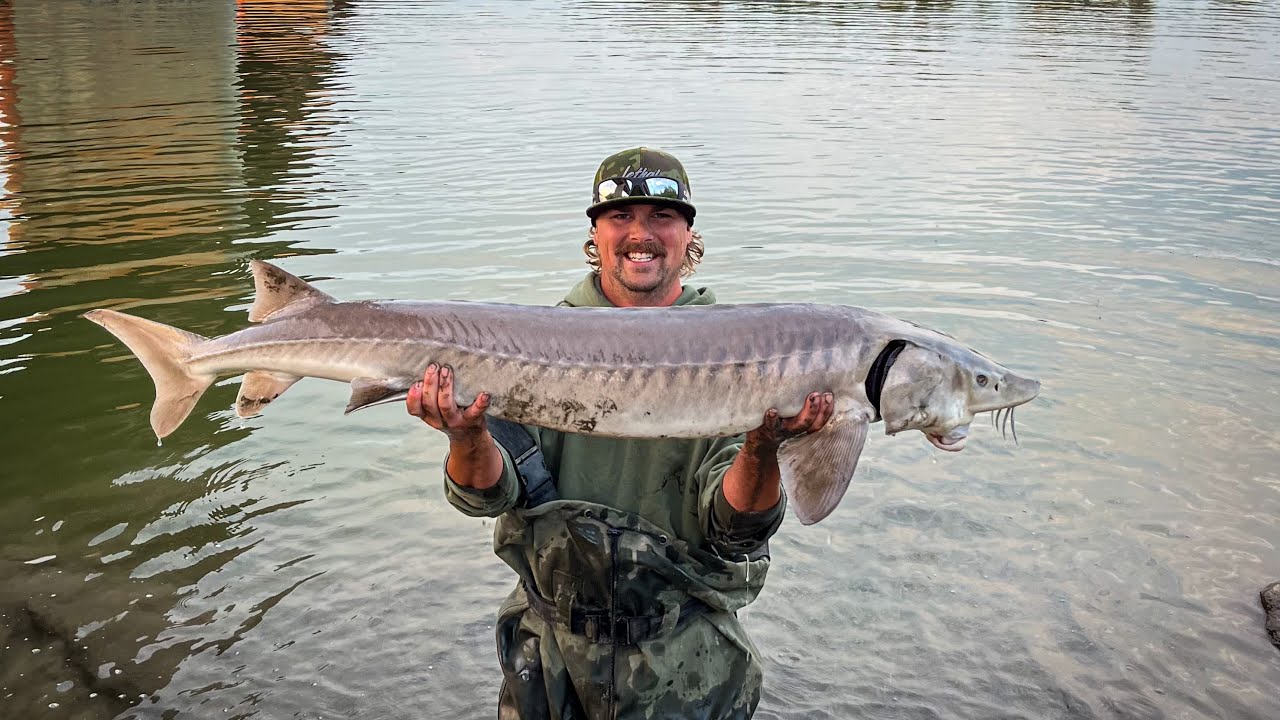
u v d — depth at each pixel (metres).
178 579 2.99
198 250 5.58
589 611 2.09
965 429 2.00
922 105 9.67
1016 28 15.81
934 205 6.37
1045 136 8.38
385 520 3.26
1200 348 4.31
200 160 7.57
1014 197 6.56
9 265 5.39
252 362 2.09
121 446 3.64
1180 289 4.97
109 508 3.29
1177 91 10.52
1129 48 13.73
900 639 2.77
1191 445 3.59
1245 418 3.76
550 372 1.97
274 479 3.47
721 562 2.11
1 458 3.54
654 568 2.05
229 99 9.85
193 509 3.29
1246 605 2.87
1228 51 13.52
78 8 13.41
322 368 2.05
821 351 1.95
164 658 2.71
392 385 2.00
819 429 1.95
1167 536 3.14
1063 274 5.16
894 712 2.54
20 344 4.42
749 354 1.96
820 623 2.83
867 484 3.43
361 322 2.04
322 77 11.10
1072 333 4.44
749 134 8.34
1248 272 5.21
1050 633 2.78
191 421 3.85
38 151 7.85
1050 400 3.88
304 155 7.70
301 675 2.67
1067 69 11.93
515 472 2.06
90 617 2.84
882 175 7.09
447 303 2.05
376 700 2.59
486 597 2.95
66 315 4.72
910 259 5.36
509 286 4.89
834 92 10.27
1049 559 3.05
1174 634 2.77
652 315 2.02
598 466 2.11
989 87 10.66
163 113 9.22
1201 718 2.52
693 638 2.12
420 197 6.50
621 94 10.08
